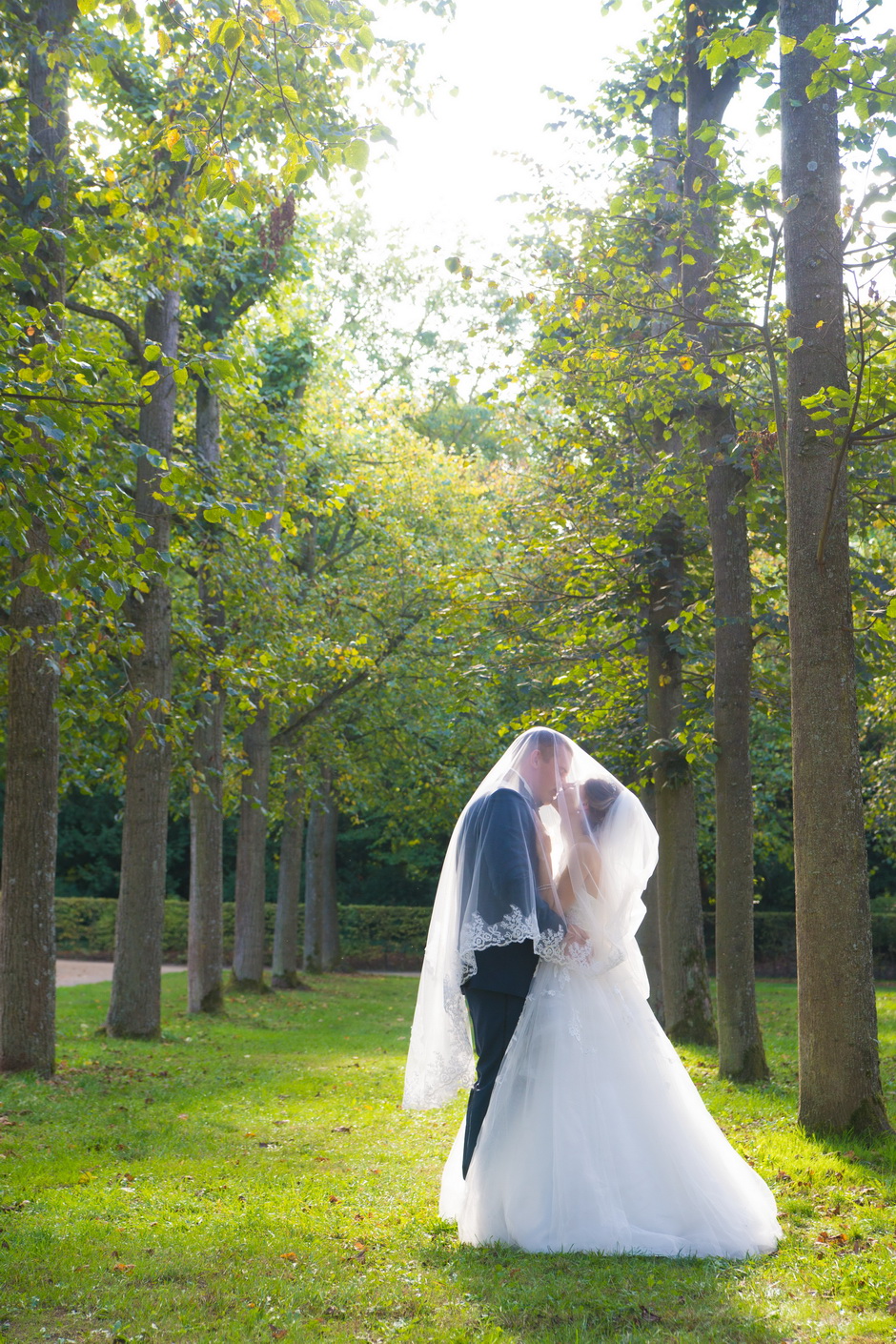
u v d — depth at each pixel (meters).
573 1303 3.65
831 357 6.86
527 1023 4.56
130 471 8.05
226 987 21.14
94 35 10.20
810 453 6.77
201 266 13.73
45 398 5.39
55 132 9.84
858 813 6.55
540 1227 4.31
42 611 9.55
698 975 12.66
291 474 16.98
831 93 7.00
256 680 10.97
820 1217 4.91
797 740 6.68
